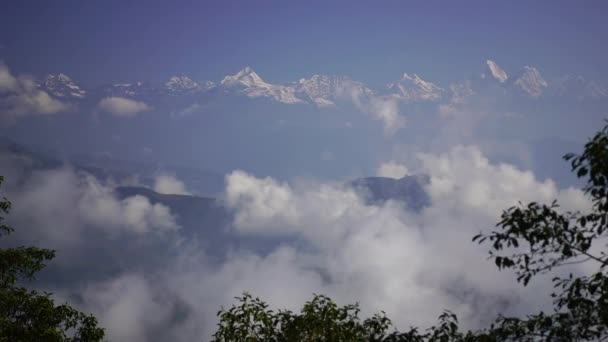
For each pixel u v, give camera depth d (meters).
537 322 8.93
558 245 8.91
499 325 9.54
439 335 9.62
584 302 8.59
